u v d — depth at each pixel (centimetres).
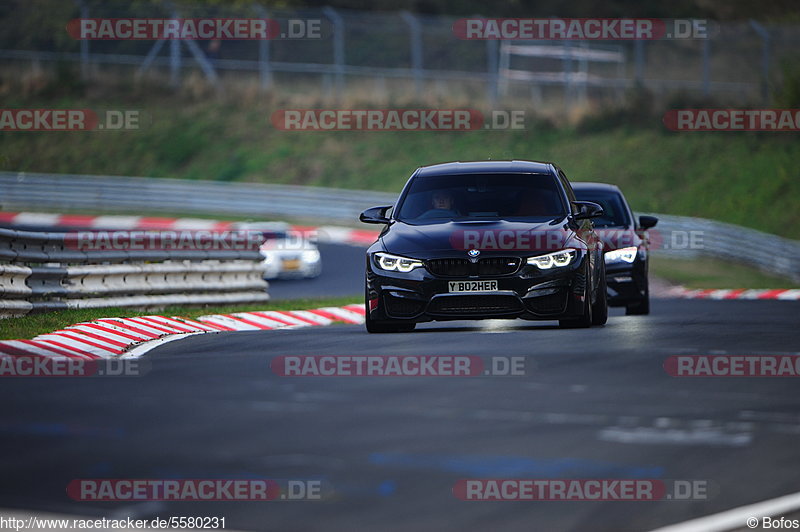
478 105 16825
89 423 2188
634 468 1855
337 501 1622
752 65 17762
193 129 16850
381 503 1614
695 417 2348
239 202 14375
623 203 6344
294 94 17475
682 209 14225
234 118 17050
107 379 2861
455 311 4188
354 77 17588
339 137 16538
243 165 16125
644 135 15775
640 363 3206
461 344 3738
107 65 17925
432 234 4275
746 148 15138
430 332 4353
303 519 1533
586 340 3862
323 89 17488
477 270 4178
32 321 4462
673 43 18925
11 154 16462
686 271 11362
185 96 17500
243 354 3478
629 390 2716
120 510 1567
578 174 15188
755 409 2470
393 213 4528
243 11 17475
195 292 6262
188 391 2641
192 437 2056
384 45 18288
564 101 17288
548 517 1562
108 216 14025
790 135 15288
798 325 4709
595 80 16812
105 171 16162
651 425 2245
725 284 10462
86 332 4269
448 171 4656
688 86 16775
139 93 17488
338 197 14062
